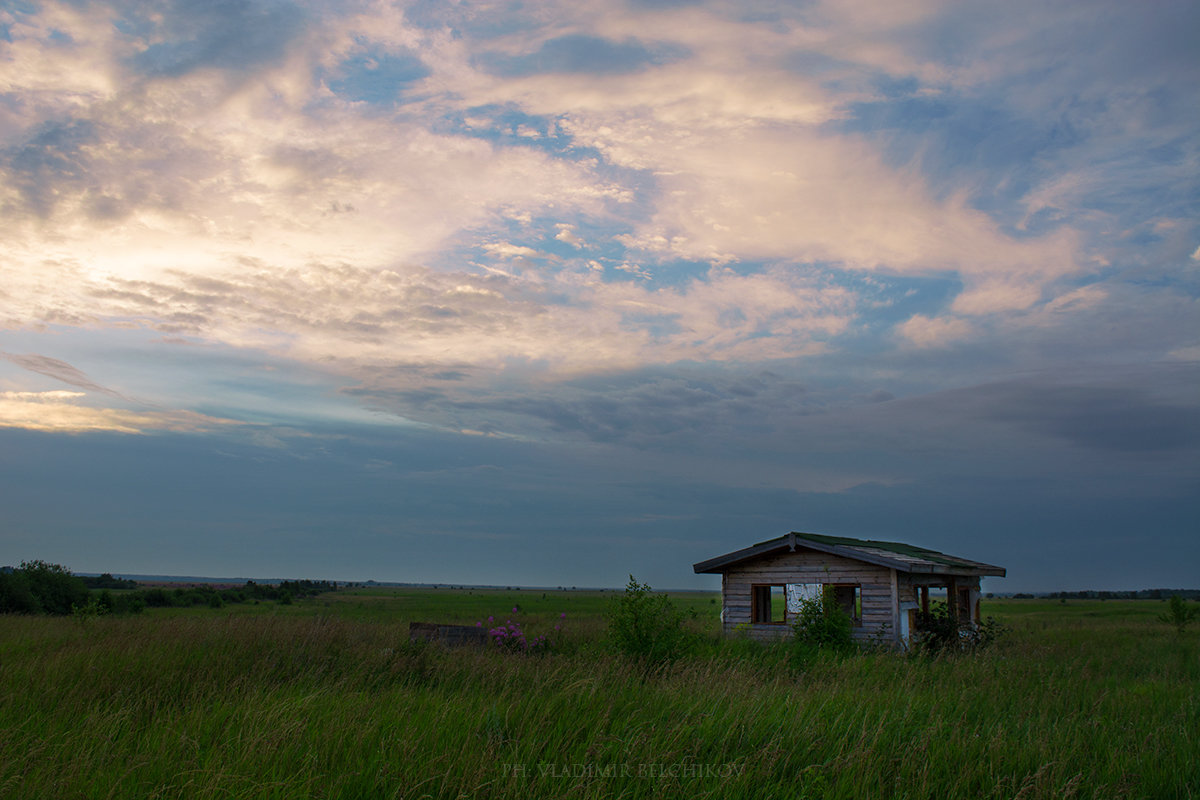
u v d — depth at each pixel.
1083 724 9.73
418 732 7.86
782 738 8.06
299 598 86.69
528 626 24.64
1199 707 11.16
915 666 15.20
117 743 7.61
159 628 17.56
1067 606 83.31
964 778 7.15
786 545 22.78
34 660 11.75
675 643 16.53
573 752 7.52
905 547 28.69
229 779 6.31
